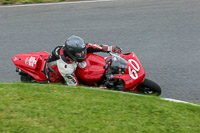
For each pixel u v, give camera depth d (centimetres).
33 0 4109
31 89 2055
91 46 2355
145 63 2867
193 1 3978
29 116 1677
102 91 2111
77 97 1953
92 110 1770
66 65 2173
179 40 3206
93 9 3834
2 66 2877
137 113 1773
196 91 2473
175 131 1625
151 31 3362
